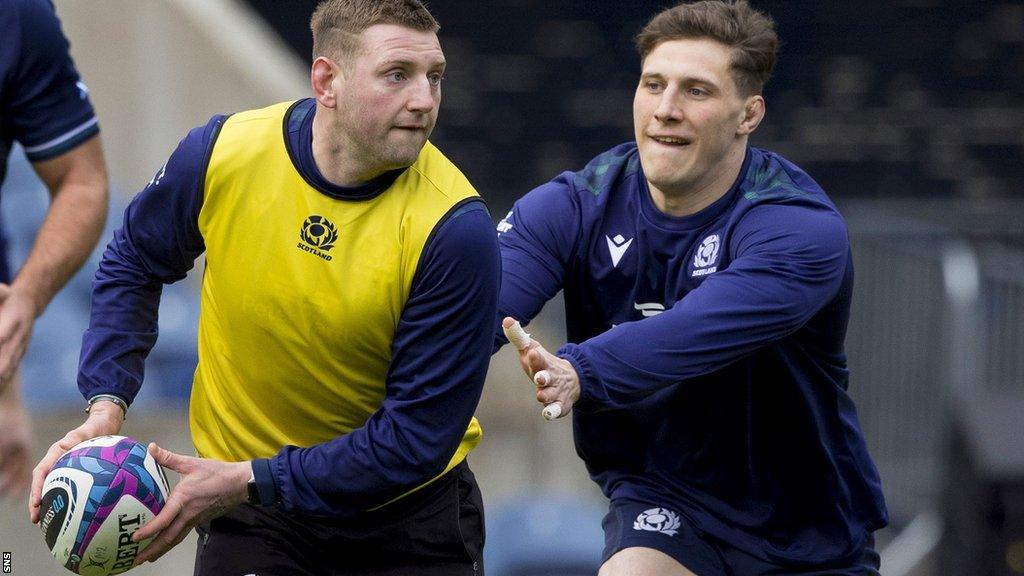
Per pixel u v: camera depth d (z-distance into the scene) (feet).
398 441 36.40
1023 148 154.10
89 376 39.29
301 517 40.70
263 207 36.45
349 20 34.55
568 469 119.65
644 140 42.45
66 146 51.11
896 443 102.78
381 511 40.65
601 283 44.80
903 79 160.66
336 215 36.14
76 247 51.01
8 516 91.97
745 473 45.27
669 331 40.01
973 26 164.66
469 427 41.93
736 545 45.42
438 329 36.04
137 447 36.73
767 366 43.88
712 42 41.52
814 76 161.58
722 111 41.60
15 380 55.93
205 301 39.04
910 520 101.45
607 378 39.14
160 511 36.14
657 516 45.68
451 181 36.47
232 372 38.88
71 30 113.80
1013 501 81.10
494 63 162.09
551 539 96.78
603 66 162.50
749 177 43.55
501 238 45.29
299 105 37.14
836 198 152.97
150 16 115.03
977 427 84.89
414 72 34.60
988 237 107.04
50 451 37.47
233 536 41.42
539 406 118.83
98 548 35.78
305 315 36.65
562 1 166.40
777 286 41.01
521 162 153.48
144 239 38.65
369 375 37.91
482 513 43.27
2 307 49.11
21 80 49.62
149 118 115.14
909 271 102.22
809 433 44.78
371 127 34.65
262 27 163.02
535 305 44.27
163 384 101.09
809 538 45.88
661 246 43.52
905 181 152.35
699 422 44.73
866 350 104.73
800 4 165.99
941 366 99.66
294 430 39.06
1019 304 96.32
